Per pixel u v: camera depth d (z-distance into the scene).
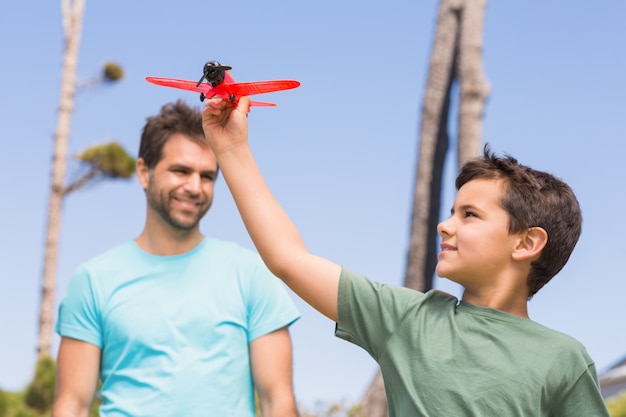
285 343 4.04
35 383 8.48
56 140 17.11
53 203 16.89
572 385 2.37
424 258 15.65
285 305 4.09
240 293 4.05
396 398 2.40
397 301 2.44
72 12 17.81
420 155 15.84
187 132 4.15
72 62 17.39
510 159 2.60
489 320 2.41
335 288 2.46
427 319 2.42
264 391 3.98
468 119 14.59
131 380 3.88
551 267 2.53
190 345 3.90
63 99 17.22
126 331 3.92
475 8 14.95
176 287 4.01
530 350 2.36
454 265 2.49
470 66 14.78
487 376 2.31
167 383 3.83
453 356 2.34
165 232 4.13
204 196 4.12
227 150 2.48
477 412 2.28
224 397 3.87
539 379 2.32
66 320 4.02
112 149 16.28
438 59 15.89
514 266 2.50
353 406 7.48
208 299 3.99
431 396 2.31
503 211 2.48
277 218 2.48
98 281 4.04
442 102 15.85
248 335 4.04
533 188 2.50
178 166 4.09
